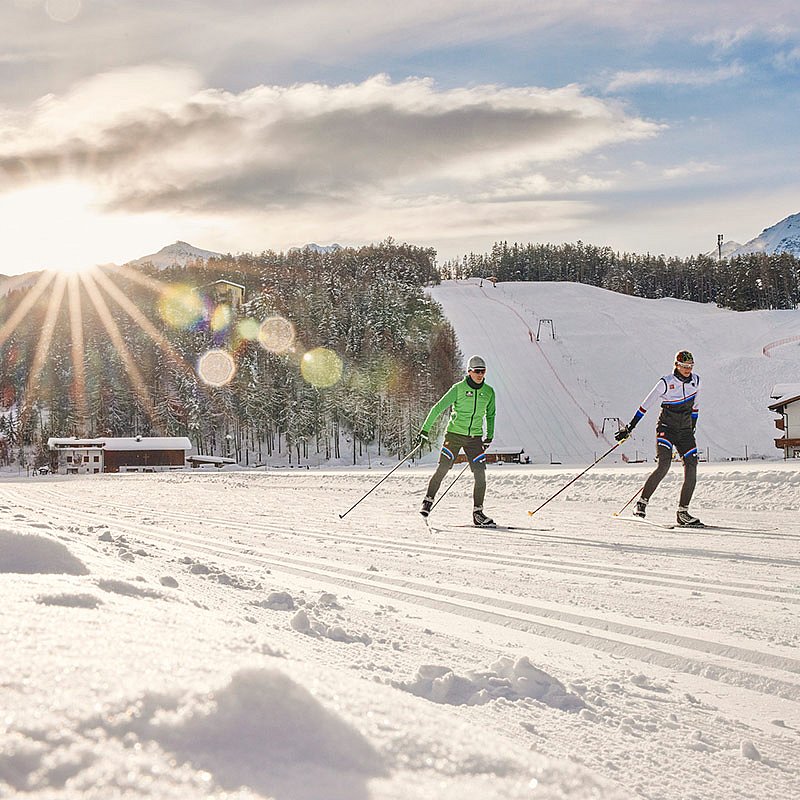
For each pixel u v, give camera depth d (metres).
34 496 21.75
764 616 4.70
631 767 2.38
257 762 1.16
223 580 5.36
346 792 1.11
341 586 5.80
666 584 5.91
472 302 137.88
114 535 8.23
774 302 159.38
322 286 135.50
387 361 105.25
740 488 14.65
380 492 21.52
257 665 1.42
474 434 11.39
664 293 193.12
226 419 110.44
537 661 3.65
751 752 2.54
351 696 1.55
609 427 86.44
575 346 111.25
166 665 1.49
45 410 126.69
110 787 0.99
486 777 1.26
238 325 123.75
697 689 3.33
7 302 151.62
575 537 9.51
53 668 1.37
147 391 119.88
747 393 95.19
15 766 1.01
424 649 3.71
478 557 7.53
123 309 142.00
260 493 22.92
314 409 105.88
